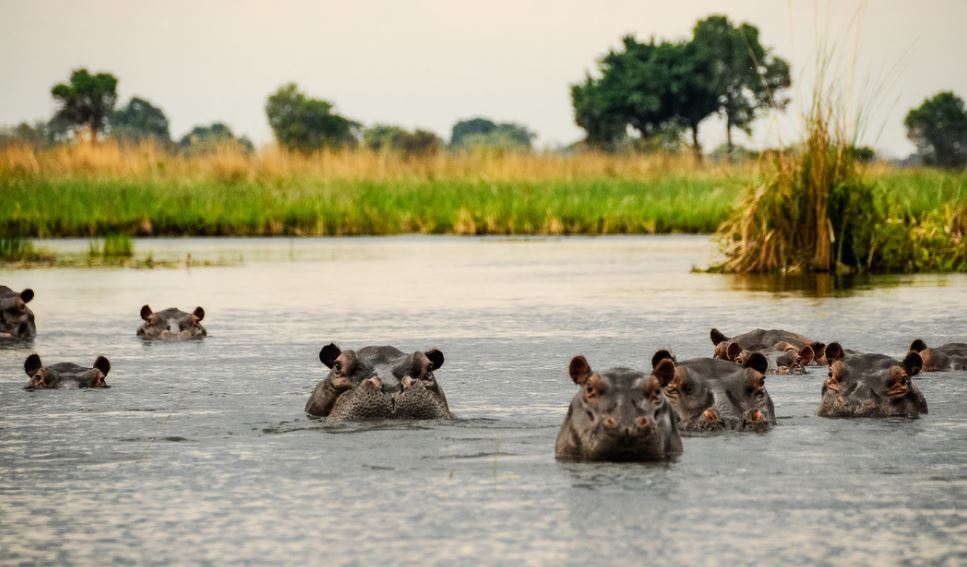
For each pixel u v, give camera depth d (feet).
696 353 104.68
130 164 362.74
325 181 343.67
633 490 59.21
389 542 51.65
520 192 319.27
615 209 299.38
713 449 67.62
